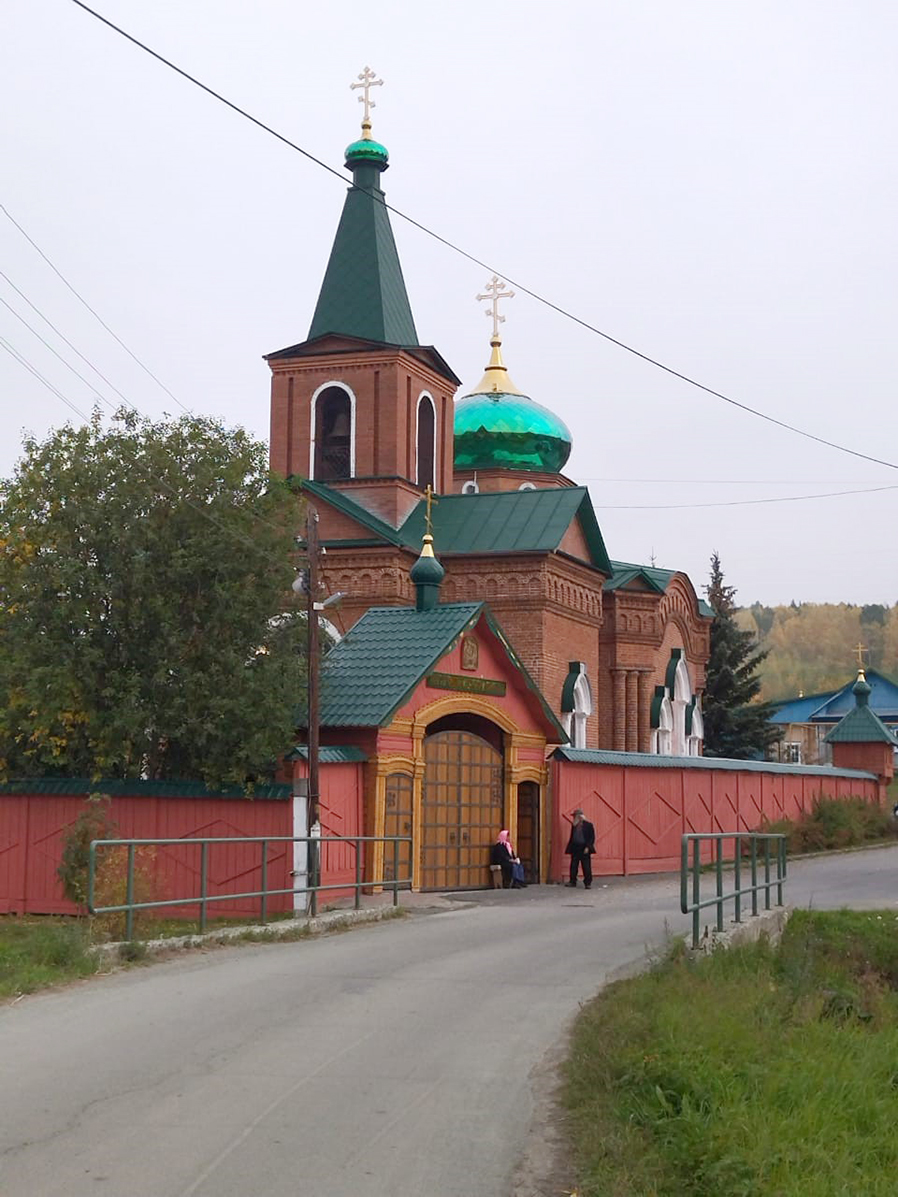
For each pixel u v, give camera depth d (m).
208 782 24.94
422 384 41.75
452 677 28.44
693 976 13.63
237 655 25.20
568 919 21.28
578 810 29.78
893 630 174.25
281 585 25.94
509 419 48.53
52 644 24.92
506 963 15.97
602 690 44.94
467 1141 8.66
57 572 24.86
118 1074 10.05
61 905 25.41
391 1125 8.95
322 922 19.52
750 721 63.16
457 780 28.86
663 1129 8.55
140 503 25.42
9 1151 8.13
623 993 12.84
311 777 24.03
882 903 25.91
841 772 49.22
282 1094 9.62
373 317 40.72
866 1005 17.08
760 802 41.28
